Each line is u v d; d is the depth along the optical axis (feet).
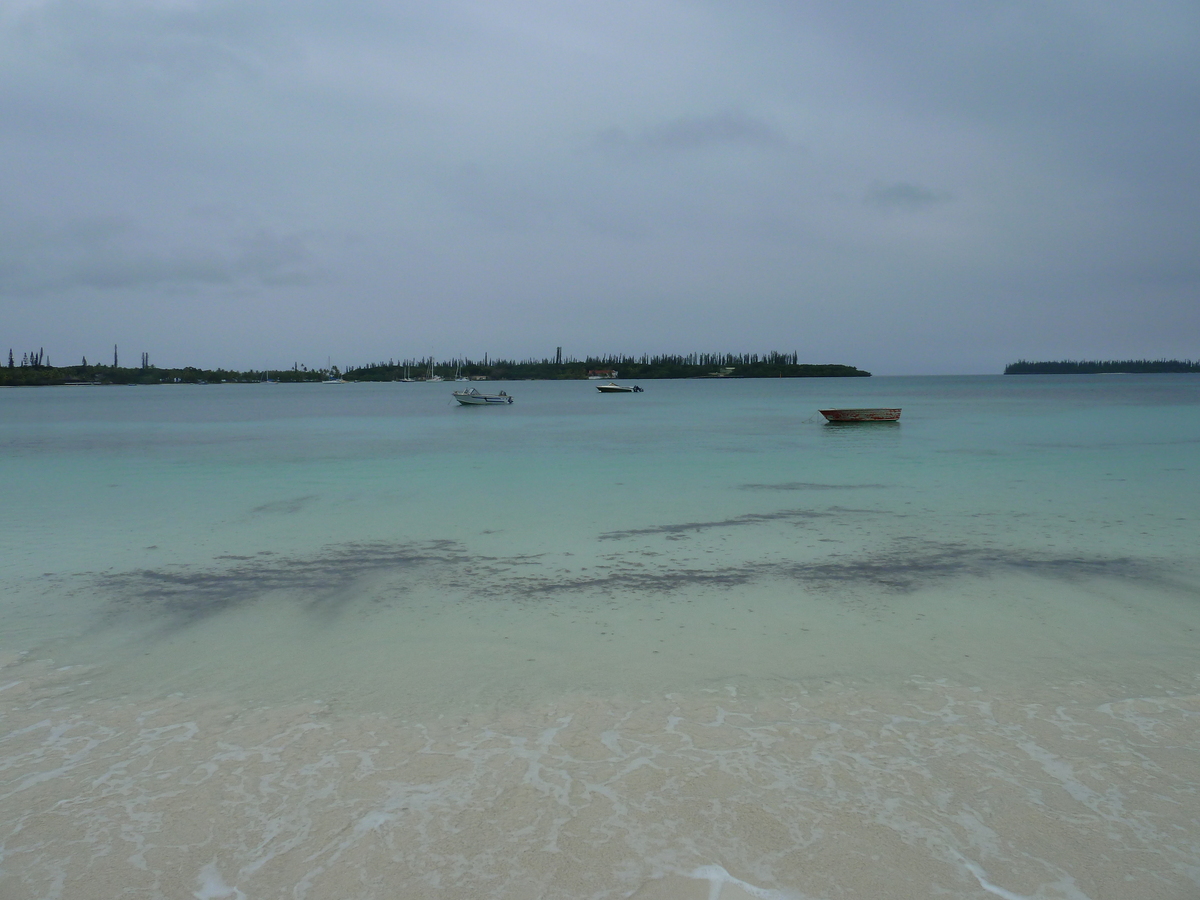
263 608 26.94
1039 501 48.80
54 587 29.68
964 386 529.45
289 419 167.84
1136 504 47.39
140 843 13.08
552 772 15.31
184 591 29.12
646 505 48.52
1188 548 35.37
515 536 39.19
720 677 20.29
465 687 19.72
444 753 16.12
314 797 14.46
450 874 12.29
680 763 15.64
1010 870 12.27
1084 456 75.77
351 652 22.44
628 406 237.25
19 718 17.92
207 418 173.68
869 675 20.35
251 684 20.01
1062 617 25.38
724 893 11.79
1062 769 15.28
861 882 12.02
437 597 28.25
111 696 19.22
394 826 13.55
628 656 21.95
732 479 60.80
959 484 56.80
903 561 33.40
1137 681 19.79
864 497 51.21
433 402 305.73
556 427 134.21
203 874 12.32
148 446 96.07
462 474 65.00
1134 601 27.17
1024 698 18.75
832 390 460.55
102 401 321.11
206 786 14.87
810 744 16.40
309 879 12.20
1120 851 12.72
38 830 13.44
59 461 77.15
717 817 13.73
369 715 18.03
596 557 34.58
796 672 20.59
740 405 242.17
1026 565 32.53
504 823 13.60
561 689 19.54
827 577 30.81
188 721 17.76
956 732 16.93
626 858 12.64
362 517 44.60
